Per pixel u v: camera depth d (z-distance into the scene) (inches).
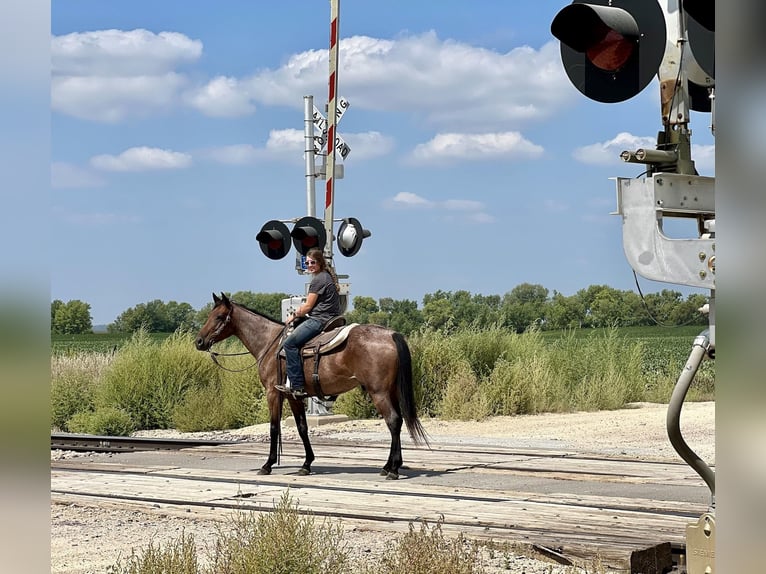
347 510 356.2
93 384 874.8
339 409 786.2
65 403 847.7
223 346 919.0
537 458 524.1
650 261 154.0
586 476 449.7
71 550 294.8
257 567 229.0
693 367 145.6
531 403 775.7
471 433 665.0
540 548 273.3
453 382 775.1
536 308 2271.2
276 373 472.1
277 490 417.4
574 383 849.5
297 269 694.5
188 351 848.3
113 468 516.1
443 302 2449.6
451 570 227.9
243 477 467.5
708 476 147.3
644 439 599.5
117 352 909.2
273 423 476.4
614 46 160.1
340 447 599.5
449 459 523.8
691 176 160.2
